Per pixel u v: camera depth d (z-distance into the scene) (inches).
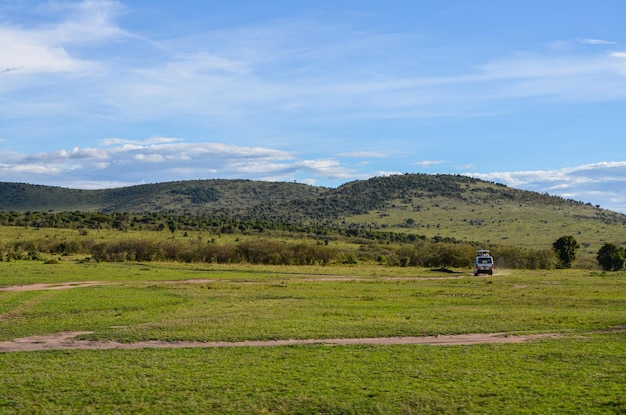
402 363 656.4
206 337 828.0
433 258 3009.4
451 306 1211.9
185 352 723.4
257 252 2974.9
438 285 1796.3
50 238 3321.9
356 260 3211.1
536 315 1051.9
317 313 1087.0
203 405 510.3
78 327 928.3
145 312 1111.6
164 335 843.4
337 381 581.3
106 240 3341.5
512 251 3075.8
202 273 2249.0
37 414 490.3
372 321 973.8
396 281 1958.7
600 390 545.3
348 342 794.8
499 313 1082.1
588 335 839.7
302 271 2480.3
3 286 1601.9
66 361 674.2
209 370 626.5
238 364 654.5
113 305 1202.0
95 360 679.1
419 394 535.8
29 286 1619.1
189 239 3681.1
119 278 1925.4
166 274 2148.1
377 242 4626.0
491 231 6412.4
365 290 1593.3
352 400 521.0
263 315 1057.5
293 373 612.7
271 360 674.8
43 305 1186.0
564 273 2536.9
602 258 3036.4
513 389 550.9
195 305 1229.7
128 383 576.7
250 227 5027.1
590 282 1947.6
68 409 501.4
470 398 526.3
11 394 541.0
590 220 7268.7
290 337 828.0
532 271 2748.5
